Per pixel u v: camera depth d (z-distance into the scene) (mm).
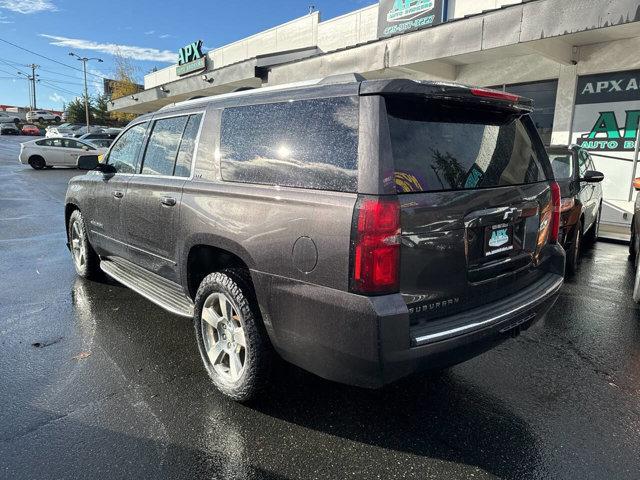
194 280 3506
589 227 7469
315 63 11547
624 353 3859
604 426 2869
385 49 9719
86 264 5371
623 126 9219
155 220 3705
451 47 8578
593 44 9289
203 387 3268
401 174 2326
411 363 2312
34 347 3844
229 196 2967
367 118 2342
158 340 3992
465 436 2771
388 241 2232
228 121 3197
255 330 2842
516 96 2857
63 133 41500
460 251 2541
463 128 2699
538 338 4145
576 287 5688
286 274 2572
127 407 3016
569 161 6508
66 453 2576
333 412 2998
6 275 5824
